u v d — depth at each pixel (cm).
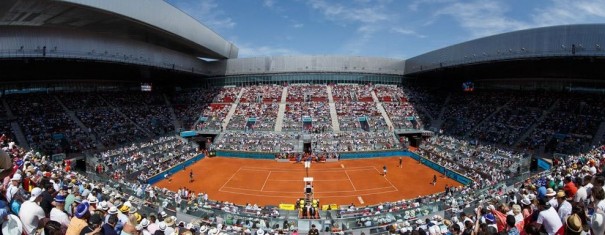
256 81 9169
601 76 5972
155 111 7438
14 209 1074
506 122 6275
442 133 7044
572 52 4509
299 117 7431
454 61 6706
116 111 6706
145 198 2811
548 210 945
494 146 5622
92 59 5162
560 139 5097
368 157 6369
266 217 2562
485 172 4488
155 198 2800
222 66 9194
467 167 4872
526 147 5300
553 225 920
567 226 713
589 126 5100
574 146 4775
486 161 4928
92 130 5678
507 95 7356
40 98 6072
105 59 5372
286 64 9094
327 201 3853
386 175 5047
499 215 1165
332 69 9106
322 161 6044
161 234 1152
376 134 6975
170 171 5072
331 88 8769
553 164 4222
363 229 2319
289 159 6112
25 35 4303
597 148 4153
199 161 6062
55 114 5725
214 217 2477
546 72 6569
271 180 4759
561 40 4619
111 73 7275
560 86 6769
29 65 5534
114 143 5612
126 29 6009
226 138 6850
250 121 7350
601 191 941
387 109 7906
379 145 6581
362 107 7894
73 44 4866
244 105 8019
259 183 4603
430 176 4991
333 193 4150
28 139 4806
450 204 2794
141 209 2373
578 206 948
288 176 4988
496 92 7800
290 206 3412
